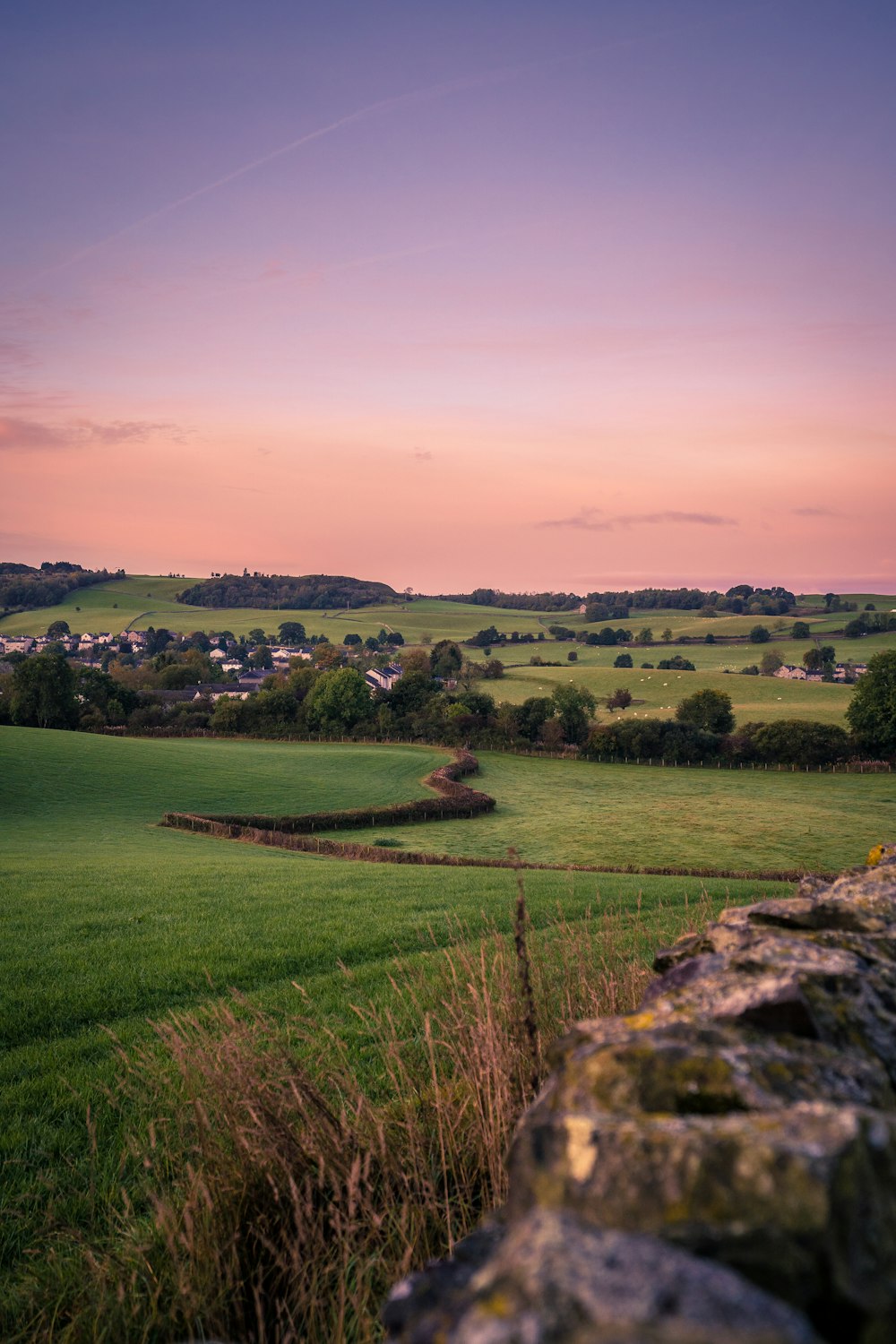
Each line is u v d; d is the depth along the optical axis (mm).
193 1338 3145
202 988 11062
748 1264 1403
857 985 2625
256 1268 3395
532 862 46156
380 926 15234
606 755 93375
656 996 3223
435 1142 4332
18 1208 5145
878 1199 1506
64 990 10750
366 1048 7191
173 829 49875
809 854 49938
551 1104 2139
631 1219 1531
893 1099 2199
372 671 174500
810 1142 1515
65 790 60531
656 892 22109
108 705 116500
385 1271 3291
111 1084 7199
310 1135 3912
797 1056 2145
